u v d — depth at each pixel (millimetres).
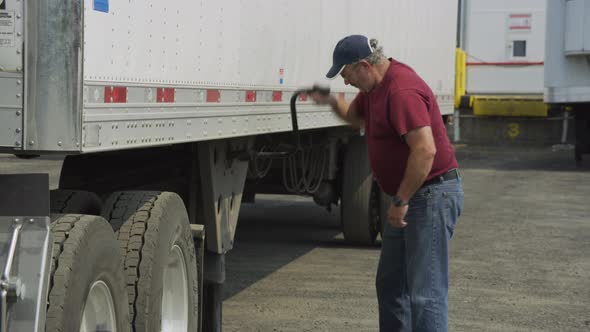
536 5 24656
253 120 5949
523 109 24500
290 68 6766
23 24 3523
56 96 3564
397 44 10344
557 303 7754
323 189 10266
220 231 6164
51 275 3668
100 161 5562
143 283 4547
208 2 5039
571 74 18719
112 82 3898
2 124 3541
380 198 10297
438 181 5230
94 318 4074
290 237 11062
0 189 3545
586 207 13898
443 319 5293
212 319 6113
